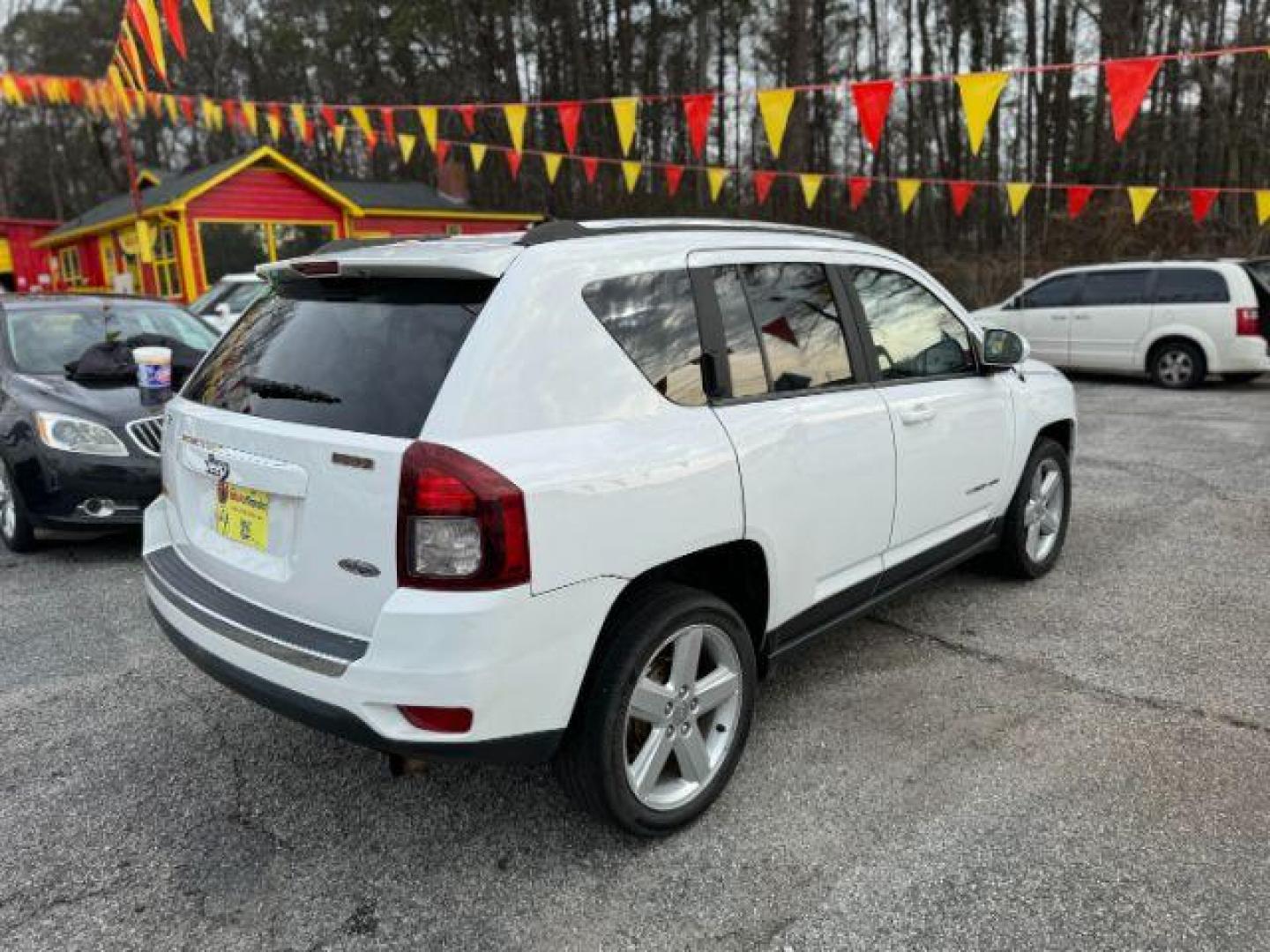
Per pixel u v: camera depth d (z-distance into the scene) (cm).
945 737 324
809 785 296
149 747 329
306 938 234
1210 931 228
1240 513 597
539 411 236
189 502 292
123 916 243
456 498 216
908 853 261
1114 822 272
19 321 651
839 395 325
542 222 277
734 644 281
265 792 300
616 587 244
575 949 228
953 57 3156
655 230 286
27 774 312
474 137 3170
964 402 389
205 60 3036
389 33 3141
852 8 3303
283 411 254
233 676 252
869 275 360
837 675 375
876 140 666
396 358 241
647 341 265
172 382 576
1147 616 429
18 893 252
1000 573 479
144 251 1595
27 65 3048
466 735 224
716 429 273
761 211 2906
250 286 1303
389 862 264
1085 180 2788
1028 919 233
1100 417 999
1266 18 2339
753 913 239
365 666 222
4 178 4403
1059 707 344
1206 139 2527
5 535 561
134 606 466
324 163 3638
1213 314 1146
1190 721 331
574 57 2981
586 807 257
